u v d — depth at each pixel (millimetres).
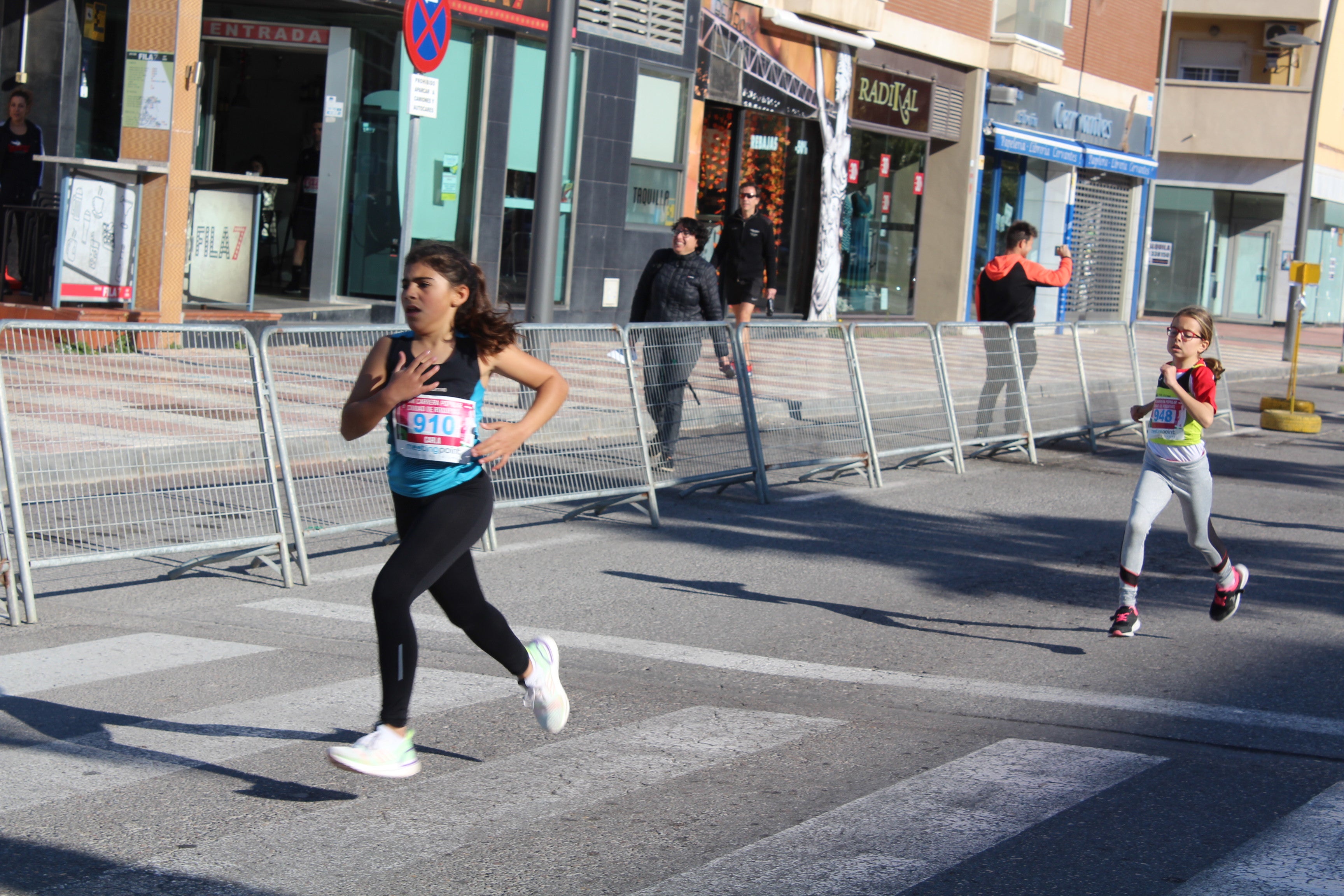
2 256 13750
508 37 17969
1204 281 40594
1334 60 40281
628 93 19672
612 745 5027
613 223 19844
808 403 10844
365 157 17359
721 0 21047
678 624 6824
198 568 7594
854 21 23094
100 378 6926
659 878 3871
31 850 3965
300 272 17953
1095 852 4129
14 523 6395
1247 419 17922
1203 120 39375
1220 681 6176
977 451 13312
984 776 4793
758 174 22703
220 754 4801
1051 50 28359
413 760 4387
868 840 4180
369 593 7215
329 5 16594
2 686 5461
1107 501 11086
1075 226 32312
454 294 4406
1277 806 4574
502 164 18172
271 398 7422
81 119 15633
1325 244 42688
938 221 27703
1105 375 14500
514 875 3877
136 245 13781
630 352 9273
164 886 3752
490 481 4613
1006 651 6578
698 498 10477
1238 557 9109
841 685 5906
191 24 13688
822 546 8922
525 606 7062
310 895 3723
